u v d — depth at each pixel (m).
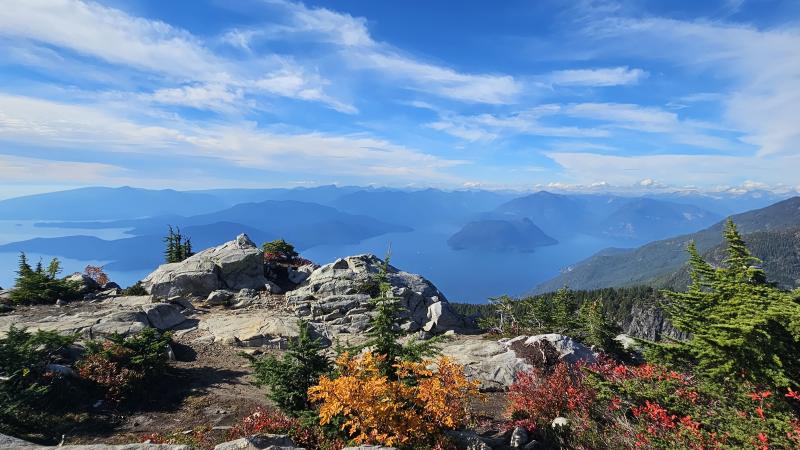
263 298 29.89
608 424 9.91
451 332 25.20
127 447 6.81
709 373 9.01
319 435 9.76
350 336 24.50
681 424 8.18
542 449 10.06
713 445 7.68
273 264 36.47
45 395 11.91
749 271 10.68
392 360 10.70
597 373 11.17
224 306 28.25
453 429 9.88
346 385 8.79
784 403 7.91
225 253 33.28
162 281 29.70
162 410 13.16
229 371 17.28
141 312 21.95
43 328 18.80
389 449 7.92
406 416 8.95
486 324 28.67
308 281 32.78
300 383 11.19
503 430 11.41
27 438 10.30
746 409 8.31
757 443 7.18
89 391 13.14
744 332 8.52
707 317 10.90
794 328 8.23
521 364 16.91
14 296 25.05
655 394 9.33
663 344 10.39
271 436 8.38
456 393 9.30
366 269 32.09
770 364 8.23
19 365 12.10
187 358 18.50
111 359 14.61
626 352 20.75
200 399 14.06
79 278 29.67
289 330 22.69
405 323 26.58
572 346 18.06
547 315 29.34
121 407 12.93
